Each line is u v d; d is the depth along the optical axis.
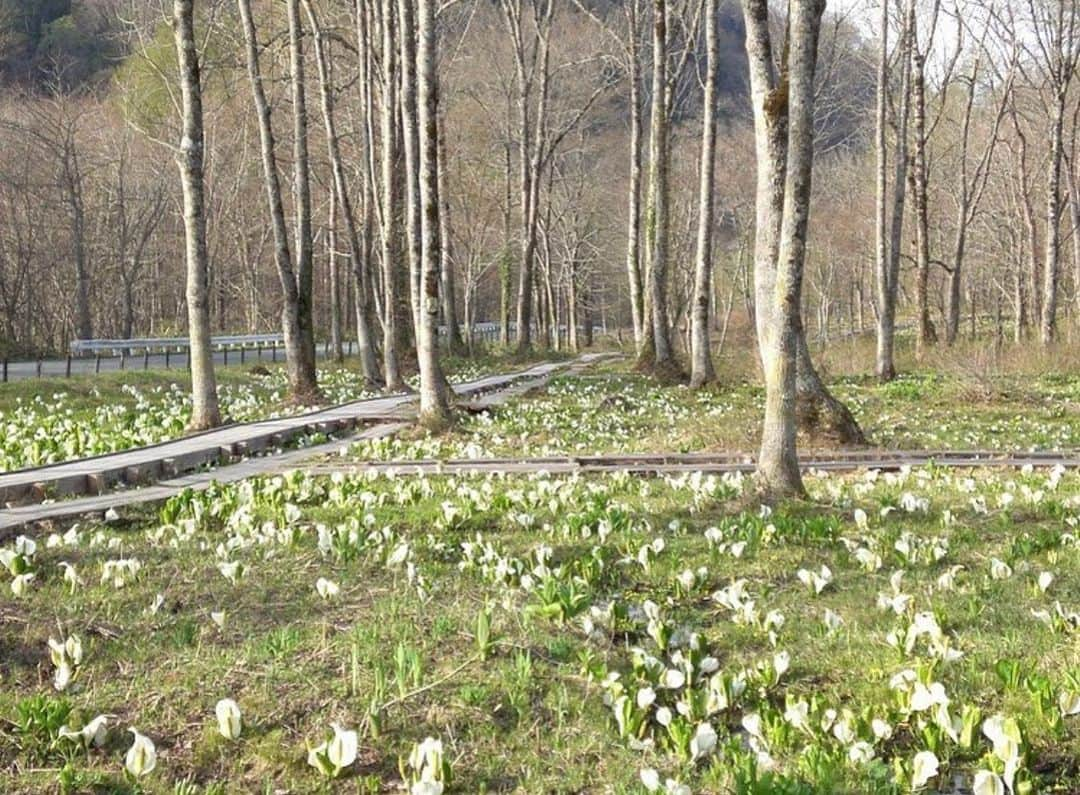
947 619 5.65
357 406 19.45
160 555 7.04
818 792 3.80
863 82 49.09
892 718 4.52
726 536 7.71
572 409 19.31
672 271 45.16
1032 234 35.81
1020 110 40.00
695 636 5.35
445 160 38.72
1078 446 14.12
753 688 4.92
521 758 4.32
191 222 15.06
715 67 22.44
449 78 41.16
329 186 35.22
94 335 51.72
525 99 39.28
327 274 52.53
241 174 40.81
